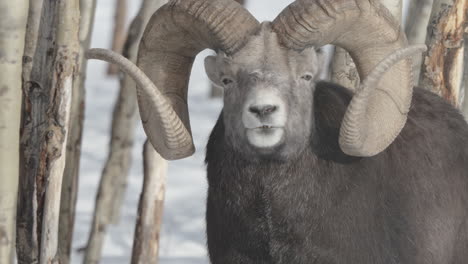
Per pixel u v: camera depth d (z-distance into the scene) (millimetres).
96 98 88250
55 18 22875
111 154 39812
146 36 22047
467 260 22891
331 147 21031
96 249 36375
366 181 21094
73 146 28969
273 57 20156
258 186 21031
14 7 21766
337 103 21297
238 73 20281
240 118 20312
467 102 28344
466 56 28078
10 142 22250
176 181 56719
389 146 21844
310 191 20922
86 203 50156
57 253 23203
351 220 20922
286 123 20094
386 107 20953
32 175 23406
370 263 21109
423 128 22406
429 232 22047
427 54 26734
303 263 21156
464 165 22656
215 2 20469
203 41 21422
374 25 20797
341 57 26438
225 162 21375
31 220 23391
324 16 20109
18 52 22047
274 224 21094
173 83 22484
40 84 23219
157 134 22016
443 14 26344
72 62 22828
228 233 21594
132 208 49562
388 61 19188
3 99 22062
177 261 37719
